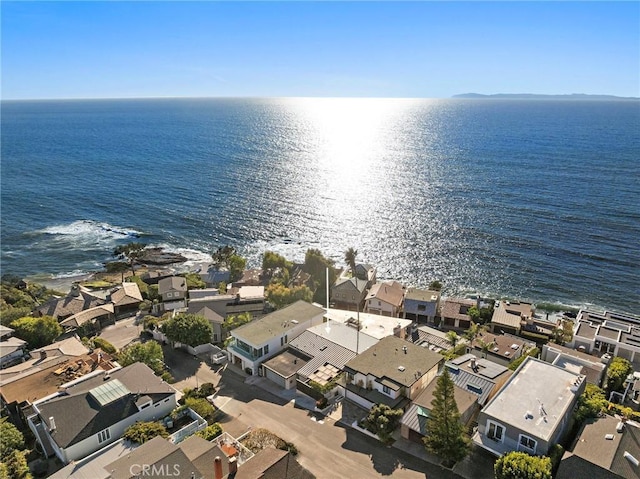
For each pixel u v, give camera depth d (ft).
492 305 272.92
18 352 213.46
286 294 267.59
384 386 164.35
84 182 626.23
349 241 418.10
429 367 171.94
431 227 441.27
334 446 146.82
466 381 168.35
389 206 510.17
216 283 324.60
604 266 346.95
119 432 151.53
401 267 362.94
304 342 201.36
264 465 123.54
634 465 123.44
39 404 155.74
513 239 402.11
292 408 168.25
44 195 564.71
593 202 485.56
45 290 326.44
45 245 419.13
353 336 205.05
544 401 148.05
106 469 123.34
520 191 537.65
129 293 292.40
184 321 216.74
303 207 515.91
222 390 181.78
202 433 147.74
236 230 451.53
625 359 205.16
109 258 393.91
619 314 265.75
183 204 529.86
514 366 190.49
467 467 136.67
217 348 215.72
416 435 147.13
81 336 244.42
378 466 137.90
